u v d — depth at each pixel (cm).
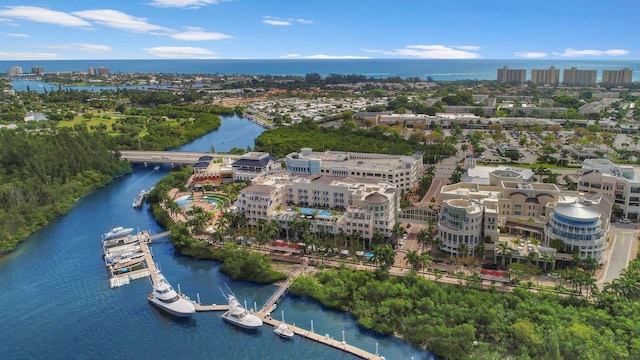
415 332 19638
